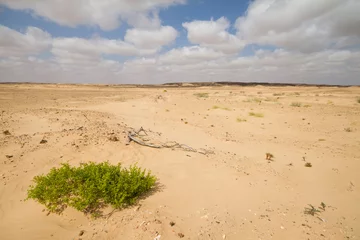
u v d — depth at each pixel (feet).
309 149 28.99
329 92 143.64
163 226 11.96
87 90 148.05
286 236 12.06
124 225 12.06
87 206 13.37
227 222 12.85
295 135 37.81
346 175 20.26
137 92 140.67
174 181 17.54
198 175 18.94
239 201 15.21
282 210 14.49
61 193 13.75
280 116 52.08
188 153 24.67
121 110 56.59
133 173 15.69
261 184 17.98
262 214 13.91
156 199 14.71
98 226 12.14
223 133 37.55
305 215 14.05
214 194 15.89
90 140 25.39
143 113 53.52
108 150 23.38
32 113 44.27
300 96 109.81
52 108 57.06
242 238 11.73
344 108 63.05
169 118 49.01
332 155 26.23
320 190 17.61
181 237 11.32
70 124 34.22
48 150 21.99
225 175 19.20
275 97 104.73
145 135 30.99
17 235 11.48
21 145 22.84
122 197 13.35
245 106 67.05
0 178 16.71
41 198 13.93
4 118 37.45
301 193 17.01
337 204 15.56
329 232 12.50
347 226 13.08
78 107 61.46
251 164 22.53
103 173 15.51
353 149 29.01
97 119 40.52
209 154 24.88
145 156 22.85
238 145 30.09
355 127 41.68
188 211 13.65
